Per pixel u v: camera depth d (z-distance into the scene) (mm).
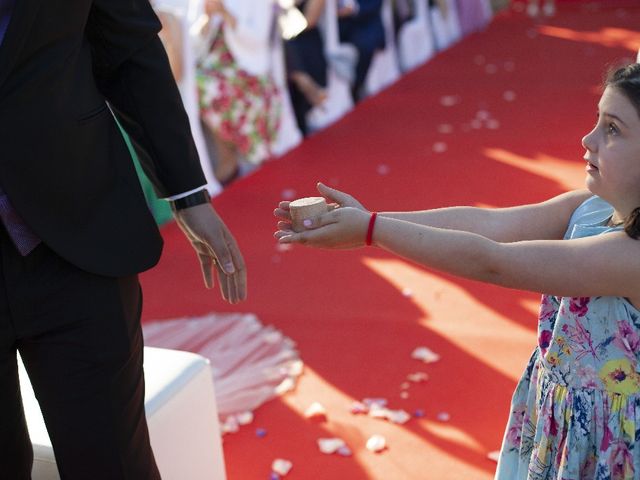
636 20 10617
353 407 2980
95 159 1671
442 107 7203
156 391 2166
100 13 1696
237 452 2779
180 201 1886
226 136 5398
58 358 1671
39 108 1568
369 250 4387
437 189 5258
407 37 8664
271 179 5559
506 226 1733
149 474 1798
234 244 1964
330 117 6941
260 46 5586
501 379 3127
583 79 7824
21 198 1571
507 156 5801
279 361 3328
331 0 6789
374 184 5398
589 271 1485
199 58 5312
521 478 1754
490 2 11664
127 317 1706
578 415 1596
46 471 2041
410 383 3135
